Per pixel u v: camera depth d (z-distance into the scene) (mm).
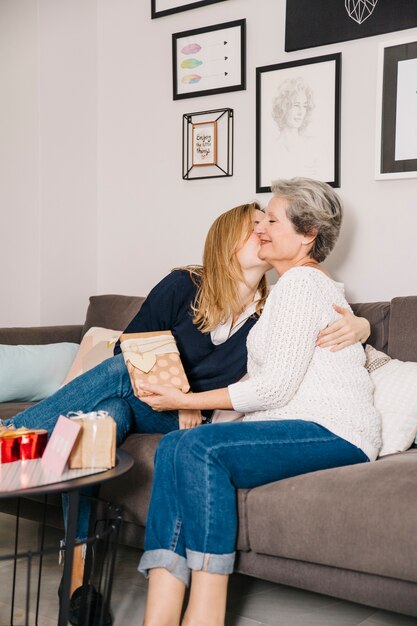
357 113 2781
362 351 1988
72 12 3514
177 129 3318
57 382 2803
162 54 3357
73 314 3580
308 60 2877
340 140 2822
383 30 2684
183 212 3314
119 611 1888
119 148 3539
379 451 1943
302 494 1648
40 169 3418
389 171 2684
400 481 1584
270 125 2994
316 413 1828
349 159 2805
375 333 2340
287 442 1734
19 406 2564
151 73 3402
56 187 3484
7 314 3594
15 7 3484
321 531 1605
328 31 2818
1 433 1650
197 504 1624
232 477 1690
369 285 2766
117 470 1563
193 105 3262
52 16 3438
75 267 3582
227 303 2127
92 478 1484
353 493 1588
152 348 1993
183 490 1645
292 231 2045
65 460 1526
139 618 1845
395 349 2273
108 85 3566
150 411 2125
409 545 1488
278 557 1723
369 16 2715
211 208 3219
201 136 3211
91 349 2730
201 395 1873
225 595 1630
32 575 2146
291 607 1960
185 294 2188
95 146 3613
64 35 3484
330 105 2836
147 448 2025
